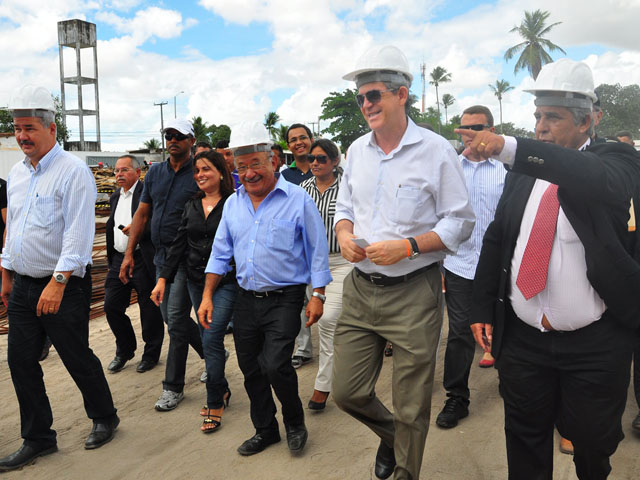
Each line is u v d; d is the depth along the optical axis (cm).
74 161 334
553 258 221
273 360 326
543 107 225
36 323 341
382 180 267
